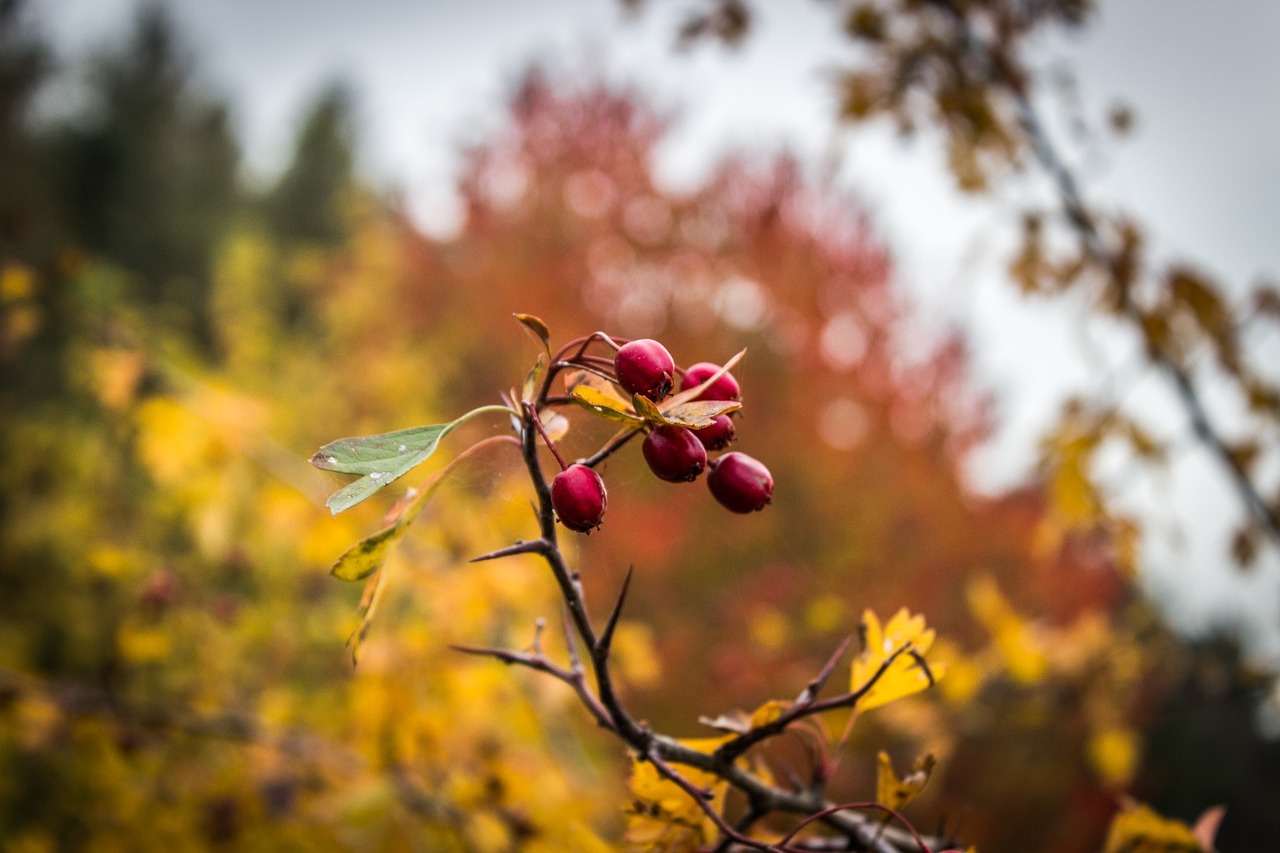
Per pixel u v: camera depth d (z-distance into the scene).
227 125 34.00
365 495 1.00
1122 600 8.46
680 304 10.29
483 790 2.45
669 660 7.71
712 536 8.70
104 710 3.42
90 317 4.14
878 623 1.34
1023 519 9.61
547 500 1.10
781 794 1.26
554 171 10.75
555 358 1.19
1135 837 1.62
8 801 4.51
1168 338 3.06
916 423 10.36
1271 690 3.59
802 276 9.55
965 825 6.70
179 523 5.57
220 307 14.82
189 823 3.35
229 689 4.14
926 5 3.25
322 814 3.25
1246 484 3.10
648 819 1.32
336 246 30.80
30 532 5.89
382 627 3.07
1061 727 5.68
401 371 10.23
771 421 10.15
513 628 3.23
